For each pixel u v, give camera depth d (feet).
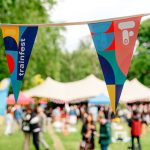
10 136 124.88
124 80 31.22
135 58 297.74
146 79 294.46
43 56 144.97
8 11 90.43
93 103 166.20
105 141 80.59
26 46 33.17
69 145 104.83
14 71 33.32
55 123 145.18
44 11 106.22
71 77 351.25
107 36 31.32
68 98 118.73
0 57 102.32
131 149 97.91
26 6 100.01
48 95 118.73
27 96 121.08
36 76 165.37
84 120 82.07
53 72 161.27
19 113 128.26
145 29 295.48
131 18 30.91
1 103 108.58
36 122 81.82
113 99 31.50
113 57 31.27
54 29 139.03
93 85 122.62
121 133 124.06
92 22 31.58
